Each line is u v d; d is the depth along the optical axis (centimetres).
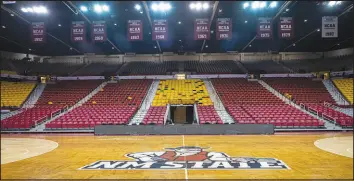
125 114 1864
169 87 2505
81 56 3177
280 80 2620
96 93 2370
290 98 2191
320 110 1922
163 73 2820
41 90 2470
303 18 1808
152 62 3094
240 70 2838
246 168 716
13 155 952
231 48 2898
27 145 1198
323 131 1656
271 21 1544
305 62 2914
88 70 2934
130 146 1134
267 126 1572
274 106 1992
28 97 2338
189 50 2989
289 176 633
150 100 2206
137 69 2930
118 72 2866
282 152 968
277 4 1562
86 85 2588
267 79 2659
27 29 2034
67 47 2747
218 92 2334
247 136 1475
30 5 1448
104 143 1234
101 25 1548
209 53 3125
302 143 1199
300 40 2480
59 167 751
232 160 823
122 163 795
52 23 1883
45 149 1080
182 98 2236
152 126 1580
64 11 1652
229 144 1176
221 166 741
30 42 2459
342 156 888
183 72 2836
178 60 3111
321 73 2619
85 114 1888
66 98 2297
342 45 2711
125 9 1641
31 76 2673
